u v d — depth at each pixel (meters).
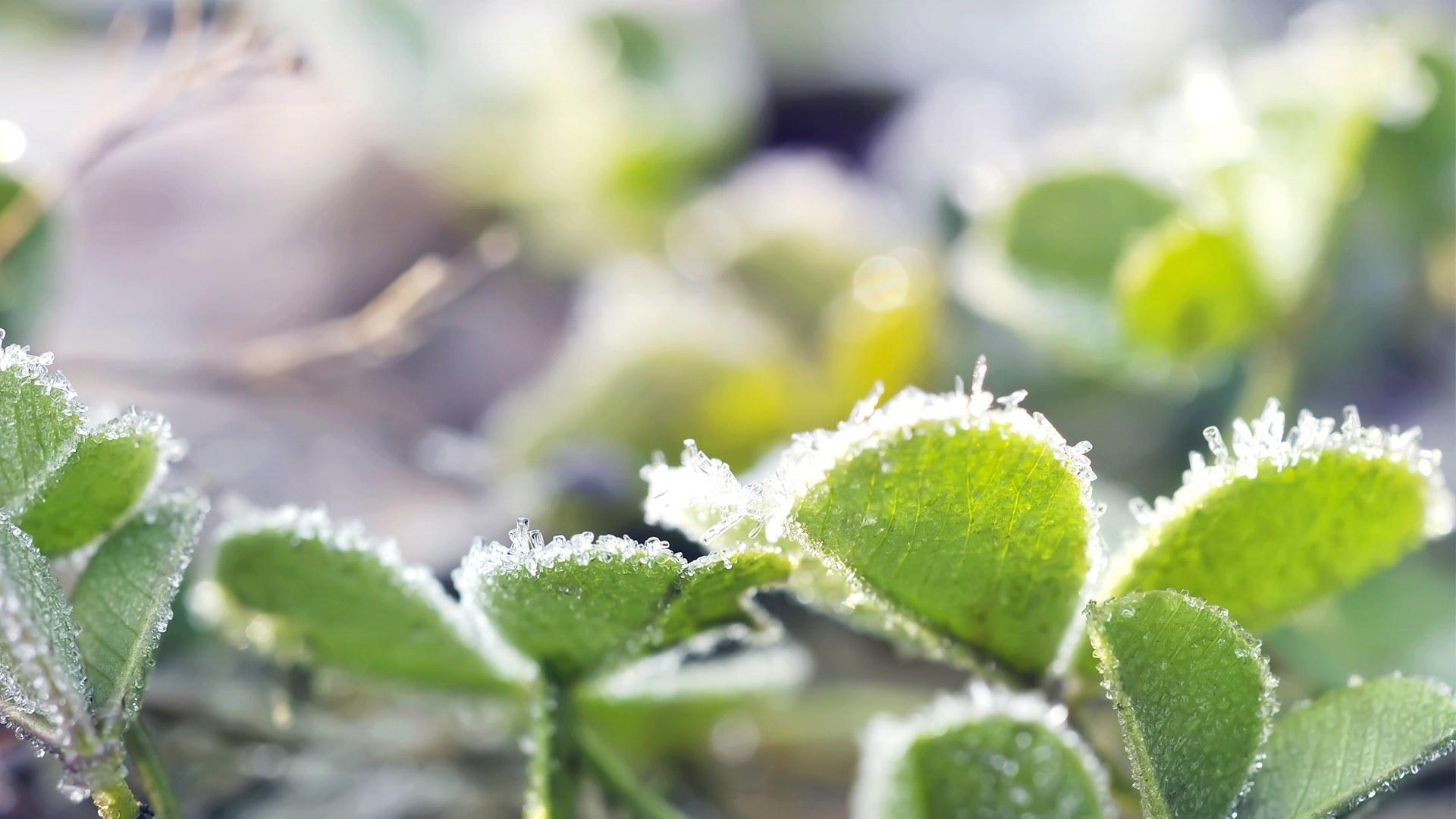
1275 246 0.14
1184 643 0.10
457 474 0.18
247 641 0.12
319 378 0.18
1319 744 0.10
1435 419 0.18
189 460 0.15
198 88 0.14
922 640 0.10
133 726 0.10
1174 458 0.18
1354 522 0.10
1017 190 0.15
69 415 0.10
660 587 0.10
